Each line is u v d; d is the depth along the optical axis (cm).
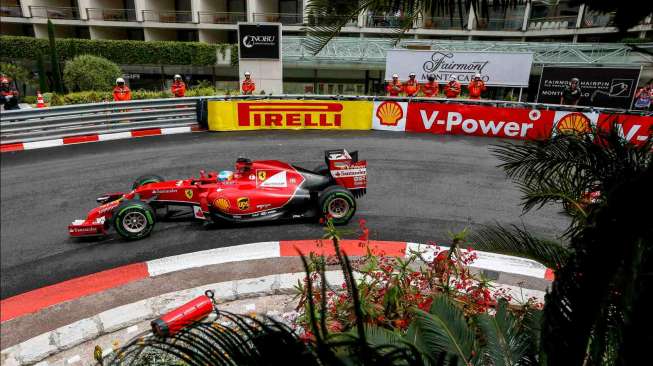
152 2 3097
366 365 202
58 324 466
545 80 1641
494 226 712
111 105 1255
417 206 793
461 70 1769
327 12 259
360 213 761
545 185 346
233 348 204
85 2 3084
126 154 1122
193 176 962
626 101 1531
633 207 196
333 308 377
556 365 219
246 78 1535
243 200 680
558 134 338
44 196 868
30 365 411
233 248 625
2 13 3183
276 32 1652
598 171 299
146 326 457
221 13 3078
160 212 793
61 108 1200
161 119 1325
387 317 373
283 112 1339
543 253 337
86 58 2298
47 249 666
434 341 255
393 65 1817
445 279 414
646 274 187
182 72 3050
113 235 710
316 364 197
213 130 1345
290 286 508
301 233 687
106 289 527
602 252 202
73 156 1111
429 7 257
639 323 186
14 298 538
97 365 380
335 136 1270
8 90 1497
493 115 1240
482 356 264
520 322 308
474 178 937
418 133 1307
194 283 532
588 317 209
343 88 2614
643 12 229
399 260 432
